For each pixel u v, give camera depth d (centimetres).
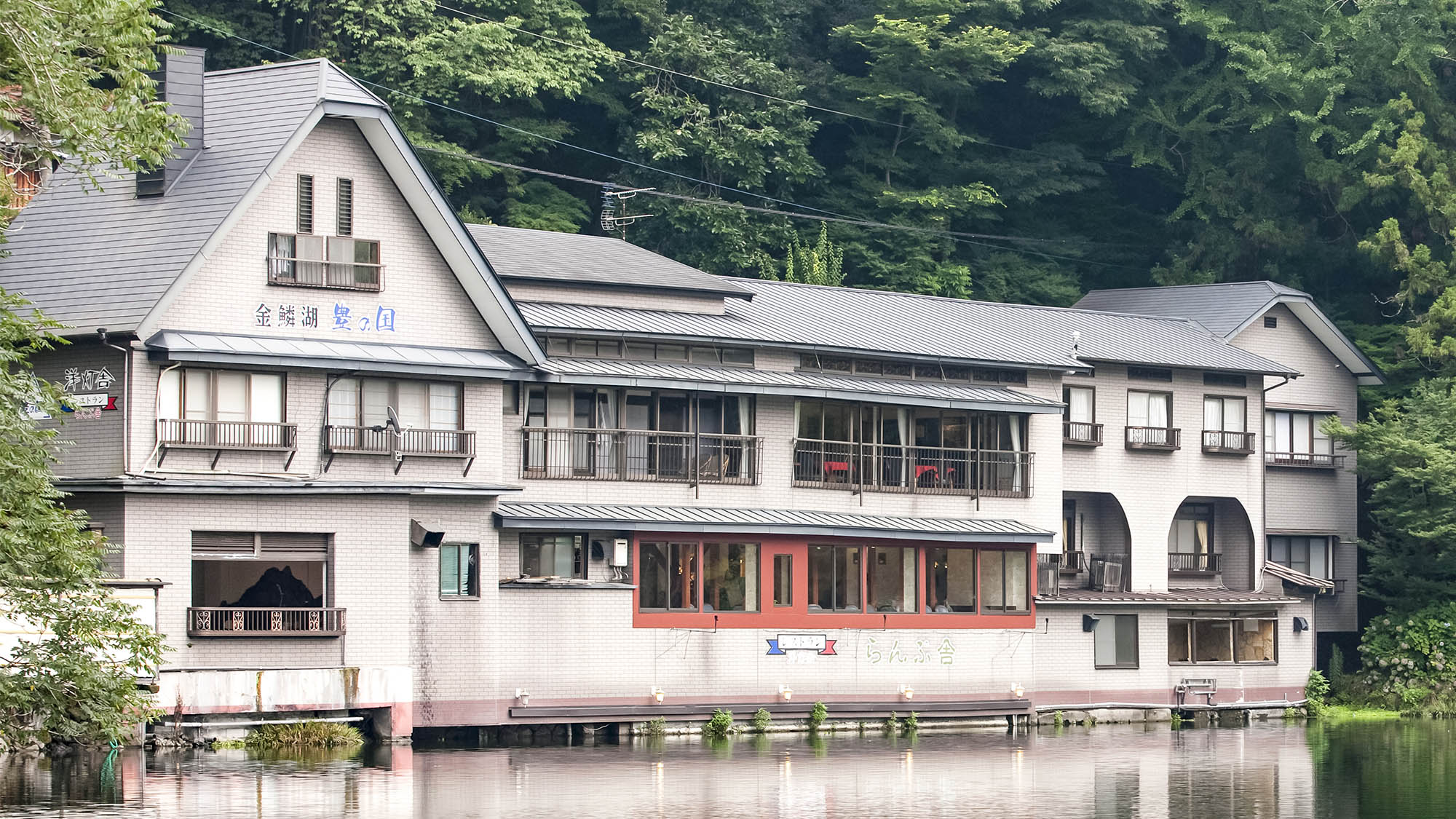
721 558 5106
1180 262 7931
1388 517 6675
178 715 4134
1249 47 7662
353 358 4491
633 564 4959
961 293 7712
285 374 4472
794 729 5181
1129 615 6009
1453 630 6425
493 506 4734
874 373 5588
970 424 5753
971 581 5591
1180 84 8100
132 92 2947
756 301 5681
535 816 3438
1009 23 7956
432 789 3731
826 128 8088
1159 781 4241
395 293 4644
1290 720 6181
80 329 4266
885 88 7756
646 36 7731
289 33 7100
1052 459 5897
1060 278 8031
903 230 7681
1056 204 8438
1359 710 6397
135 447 4253
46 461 3247
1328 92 7425
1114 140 8350
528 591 4778
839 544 5319
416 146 6800
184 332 4331
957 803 3794
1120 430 6241
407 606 4506
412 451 4628
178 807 3341
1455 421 6600
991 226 8200
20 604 3036
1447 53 7281
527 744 4722
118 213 4466
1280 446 6894
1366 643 6619
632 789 3850
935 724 5456
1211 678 6138
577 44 7300
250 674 4228
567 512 4862
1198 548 6544
